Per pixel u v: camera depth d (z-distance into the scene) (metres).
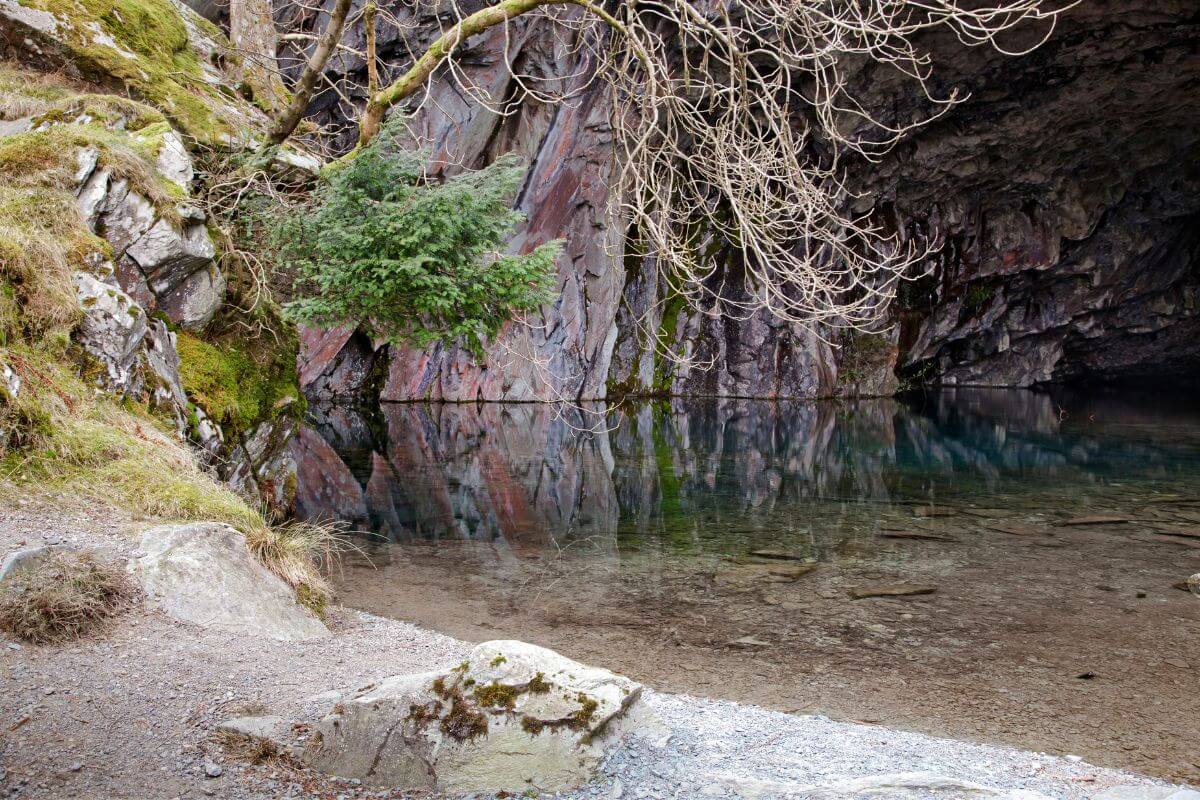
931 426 20.05
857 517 9.70
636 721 3.35
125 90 9.91
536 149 21.70
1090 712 4.48
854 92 21.12
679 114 8.96
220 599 4.53
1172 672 5.06
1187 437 17.66
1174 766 3.88
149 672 3.64
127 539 4.79
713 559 7.76
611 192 9.90
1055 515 9.77
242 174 9.18
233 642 4.22
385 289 7.86
